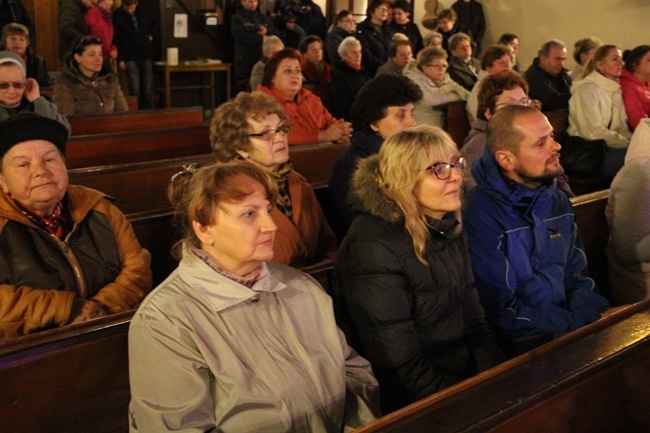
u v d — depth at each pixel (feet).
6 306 6.14
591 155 15.72
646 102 16.30
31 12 26.61
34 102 12.32
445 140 6.11
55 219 6.68
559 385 4.46
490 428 4.07
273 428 4.84
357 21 31.09
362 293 6.13
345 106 19.95
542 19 29.07
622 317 5.49
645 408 5.38
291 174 8.30
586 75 17.01
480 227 7.48
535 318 7.31
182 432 4.58
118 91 17.22
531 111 7.48
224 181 4.95
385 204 6.13
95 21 23.97
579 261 8.17
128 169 10.25
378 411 5.64
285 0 28.50
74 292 6.44
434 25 30.71
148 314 4.84
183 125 16.20
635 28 26.25
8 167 6.30
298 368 5.06
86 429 5.36
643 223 8.73
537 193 7.59
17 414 5.00
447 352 6.42
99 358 5.33
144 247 7.89
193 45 29.25
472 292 6.81
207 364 4.79
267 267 5.48
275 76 13.93
